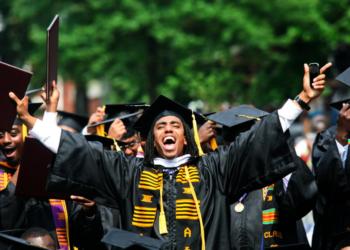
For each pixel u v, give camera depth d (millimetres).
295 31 64938
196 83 61031
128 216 21953
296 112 21203
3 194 24562
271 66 68625
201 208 21688
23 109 21422
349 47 65812
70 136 21750
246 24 66250
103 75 73125
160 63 71875
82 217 23625
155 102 22641
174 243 21500
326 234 24594
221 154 22203
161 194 21891
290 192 23328
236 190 21844
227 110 27203
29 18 77562
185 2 67750
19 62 86938
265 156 21281
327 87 62344
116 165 22250
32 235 23109
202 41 68062
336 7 65938
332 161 23906
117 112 29656
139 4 69250
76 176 21703
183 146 22781
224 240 21641
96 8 71000
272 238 23984
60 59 72125
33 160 23141
